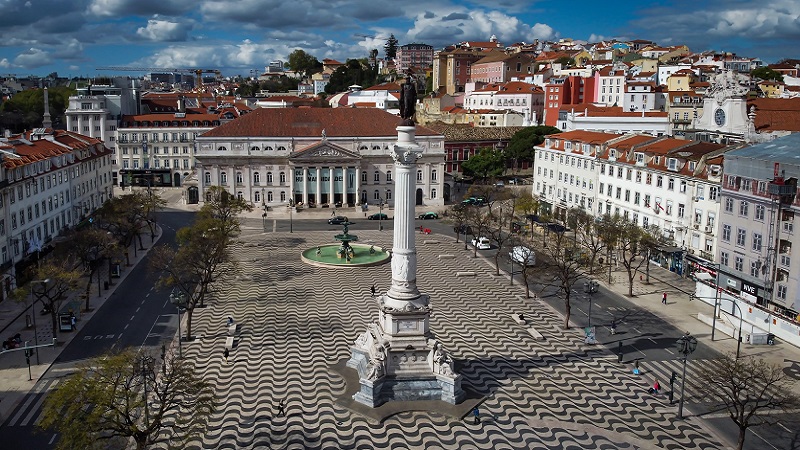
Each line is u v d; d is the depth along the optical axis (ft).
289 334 240.94
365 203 536.01
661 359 220.84
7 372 207.92
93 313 267.39
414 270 187.62
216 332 244.01
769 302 262.47
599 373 208.23
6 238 295.69
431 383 184.85
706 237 313.94
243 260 357.82
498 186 544.62
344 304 278.87
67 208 389.19
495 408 181.68
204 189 516.32
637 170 371.35
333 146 511.40
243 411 179.22
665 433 170.71
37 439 167.53
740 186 280.10
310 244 400.26
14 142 351.87
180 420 150.00
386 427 169.78
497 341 236.02
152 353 223.92
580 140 437.99
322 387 193.57
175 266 254.27
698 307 280.10
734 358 219.61
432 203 543.39
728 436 170.09
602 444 164.25
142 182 615.98
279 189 521.65
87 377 165.37
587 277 325.01
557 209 418.51
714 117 425.28
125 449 161.07
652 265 351.46
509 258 345.72
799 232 246.68
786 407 165.89
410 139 181.88
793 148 271.69
